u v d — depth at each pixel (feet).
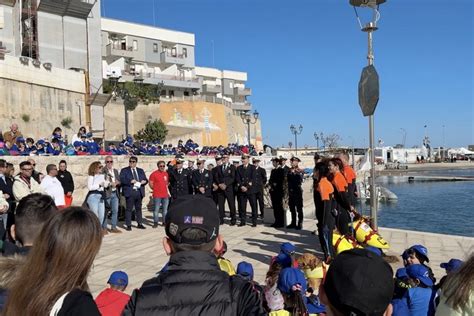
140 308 7.11
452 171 222.89
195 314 7.00
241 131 236.43
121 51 219.41
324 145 288.51
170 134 184.85
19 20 104.17
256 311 7.14
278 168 48.39
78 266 7.10
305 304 15.25
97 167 43.57
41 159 52.24
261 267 30.37
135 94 176.35
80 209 7.62
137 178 48.47
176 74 236.63
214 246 7.92
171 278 7.41
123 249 37.52
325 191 26.89
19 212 10.32
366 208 78.23
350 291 6.23
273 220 51.44
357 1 31.37
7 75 88.58
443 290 8.57
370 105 31.42
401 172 212.23
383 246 26.27
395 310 13.94
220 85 281.74
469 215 71.72
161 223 52.85
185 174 53.31
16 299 6.97
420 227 60.59
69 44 115.34
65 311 6.68
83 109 110.01
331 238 26.76
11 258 8.67
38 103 96.43
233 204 50.39
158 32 237.25
